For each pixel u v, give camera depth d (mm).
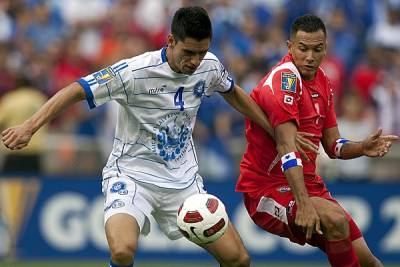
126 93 25219
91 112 49719
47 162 47500
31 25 56281
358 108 49594
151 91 25297
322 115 26328
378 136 25953
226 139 48188
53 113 24422
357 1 58656
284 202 26188
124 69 25062
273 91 25438
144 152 25922
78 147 47969
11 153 46438
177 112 25703
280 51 54500
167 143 25938
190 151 26812
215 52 53469
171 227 26750
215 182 44000
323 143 27172
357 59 56000
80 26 57438
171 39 24875
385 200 44406
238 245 25594
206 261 43844
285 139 25047
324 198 26172
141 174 25922
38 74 51938
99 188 43938
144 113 25516
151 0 58469
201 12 24312
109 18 57719
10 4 57438
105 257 43781
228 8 56812
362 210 44375
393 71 55625
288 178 24812
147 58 25250
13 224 43750
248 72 51594
